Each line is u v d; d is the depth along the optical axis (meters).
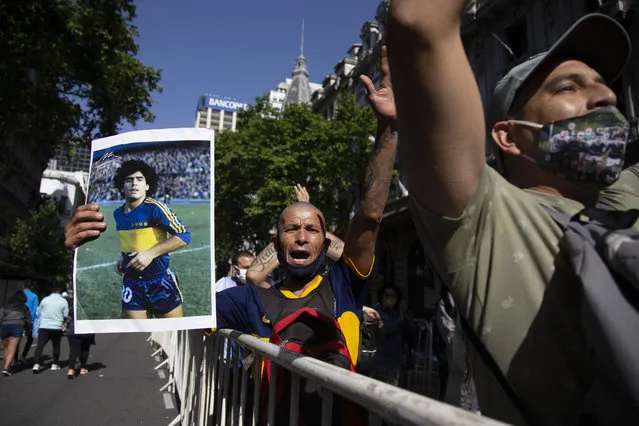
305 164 17.94
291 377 1.59
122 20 9.62
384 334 5.78
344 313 2.04
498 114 1.15
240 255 4.83
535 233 0.90
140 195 2.16
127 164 2.21
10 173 28.08
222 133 20.33
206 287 2.08
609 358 0.70
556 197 1.02
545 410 0.85
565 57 1.10
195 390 3.64
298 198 2.90
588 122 0.96
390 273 20.33
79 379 8.00
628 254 0.72
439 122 0.83
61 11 7.88
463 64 0.82
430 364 6.16
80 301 2.03
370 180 1.98
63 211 52.75
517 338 0.87
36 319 10.32
